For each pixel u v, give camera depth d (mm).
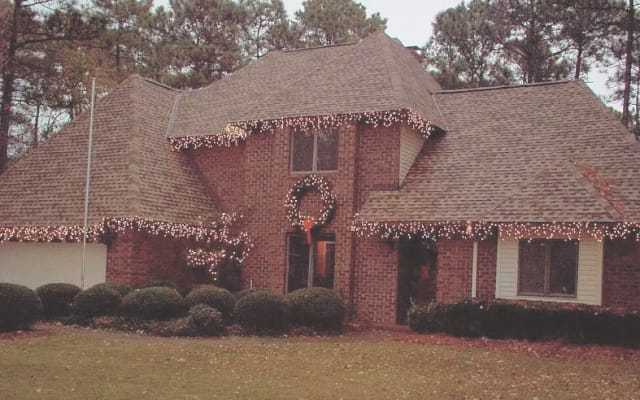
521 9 37031
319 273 22969
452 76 37750
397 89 22766
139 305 18562
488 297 19922
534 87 24391
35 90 34344
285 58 29375
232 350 15109
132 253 22312
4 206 24938
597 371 13836
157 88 28828
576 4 33375
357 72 24547
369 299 21797
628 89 31281
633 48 32438
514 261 19375
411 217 20688
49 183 25000
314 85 24672
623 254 18422
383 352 15438
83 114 27609
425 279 22000
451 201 20734
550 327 17859
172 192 24250
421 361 14445
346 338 18453
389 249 21625
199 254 23844
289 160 23609
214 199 25766
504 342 17781
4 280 24875
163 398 10305
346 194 22375
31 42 32312
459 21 39594
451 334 18969
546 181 19922
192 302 18969
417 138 23266
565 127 22094
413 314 19781
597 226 18047
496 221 19297
